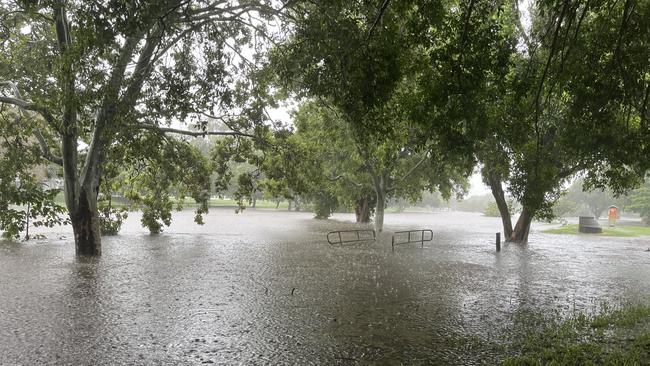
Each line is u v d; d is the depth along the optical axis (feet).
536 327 29.81
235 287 42.34
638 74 29.71
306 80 39.68
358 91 31.04
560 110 48.19
